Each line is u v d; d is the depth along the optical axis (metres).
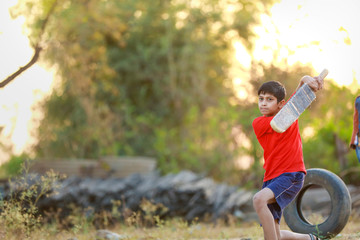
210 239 23.81
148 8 67.56
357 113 20.48
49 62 50.75
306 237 16.66
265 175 15.25
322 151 41.72
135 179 38.34
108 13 49.50
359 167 38.81
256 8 63.28
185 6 67.62
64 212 31.66
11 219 21.56
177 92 67.12
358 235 21.06
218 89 68.56
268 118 15.05
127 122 62.75
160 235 25.48
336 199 18.38
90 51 50.22
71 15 44.34
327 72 15.56
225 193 37.31
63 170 39.34
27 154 57.56
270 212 14.34
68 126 60.59
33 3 41.81
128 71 67.94
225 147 52.31
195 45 67.12
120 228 30.66
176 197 35.03
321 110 44.00
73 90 56.66
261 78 48.56
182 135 62.44
